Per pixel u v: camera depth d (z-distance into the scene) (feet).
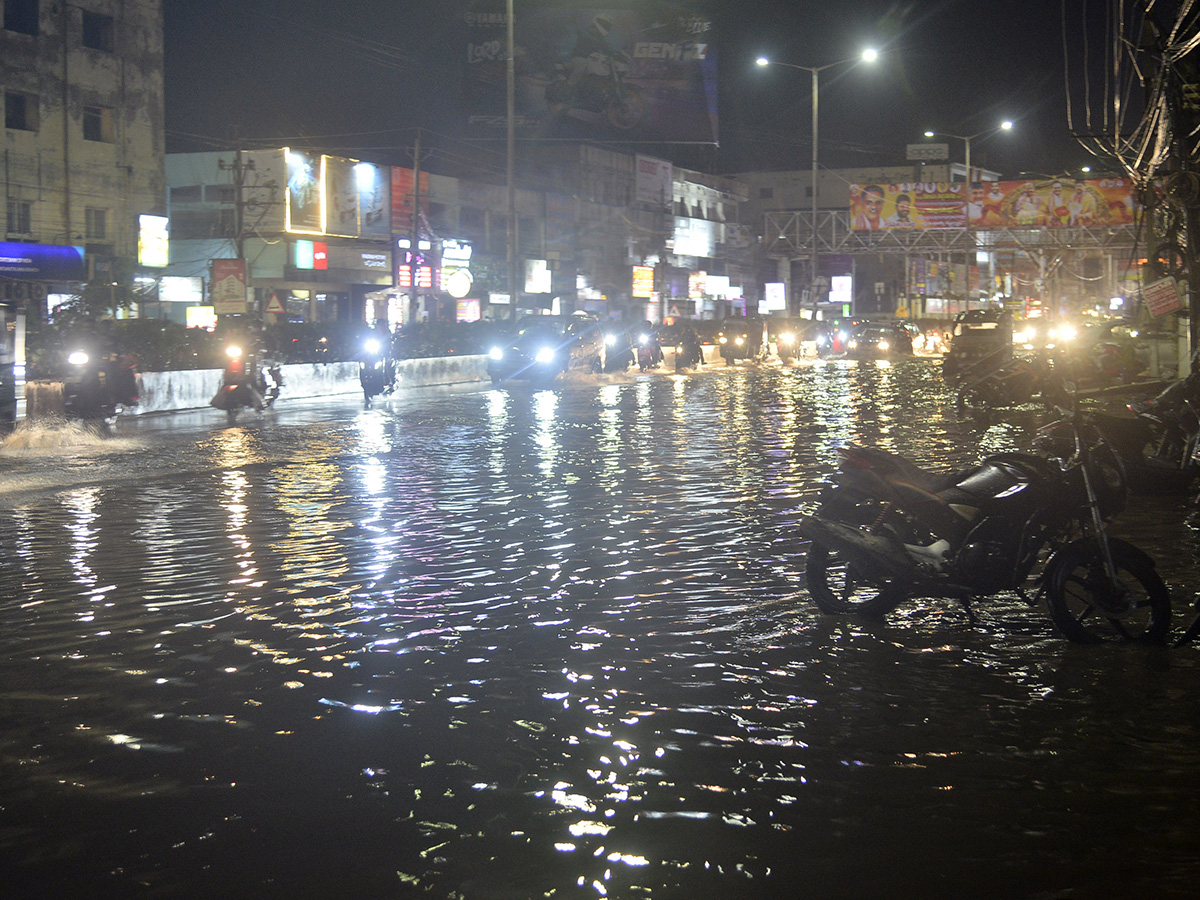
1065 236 203.51
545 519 35.24
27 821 13.55
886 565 21.80
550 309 228.02
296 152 187.01
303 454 54.03
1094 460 22.16
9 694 18.53
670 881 11.92
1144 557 21.15
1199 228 64.34
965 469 22.50
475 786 14.48
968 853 12.54
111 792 14.39
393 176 207.00
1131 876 11.96
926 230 207.00
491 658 20.45
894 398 91.76
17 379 60.34
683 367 138.72
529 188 252.01
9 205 140.36
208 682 19.12
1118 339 81.66
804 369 146.61
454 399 92.73
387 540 32.14
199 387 87.66
